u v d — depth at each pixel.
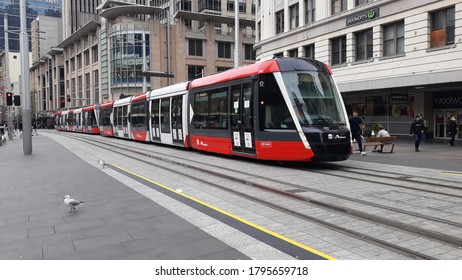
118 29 62.84
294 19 32.78
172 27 64.06
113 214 6.96
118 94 63.41
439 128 25.77
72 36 81.94
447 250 4.90
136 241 5.46
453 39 21.31
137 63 62.28
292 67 12.39
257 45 37.50
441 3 21.45
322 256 4.76
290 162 13.92
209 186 9.55
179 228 6.01
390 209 6.84
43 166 14.20
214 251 4.99
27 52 19.80
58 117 65.19
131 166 13.70
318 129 11.63
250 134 13.23
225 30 70.00
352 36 26.94
